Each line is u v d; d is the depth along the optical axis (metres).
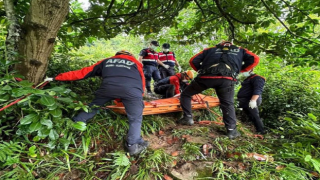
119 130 2.45
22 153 1.83
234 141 2.51
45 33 2.02
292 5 2.56
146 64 4.74
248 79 3.30
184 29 3.94
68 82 3.18
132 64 2.27
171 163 2.01
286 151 2.26
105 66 2.25
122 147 2.27
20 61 1.93
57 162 1.84
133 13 3.09
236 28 3.67
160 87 4.03
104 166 1.93
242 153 2.18
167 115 3.24
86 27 3.32
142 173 1.85
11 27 2.02
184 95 2.91
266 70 4.83
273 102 3.88
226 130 2.75
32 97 1.69
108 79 2.15
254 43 3.10
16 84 1.70
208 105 3.39
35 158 1.79
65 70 3.39
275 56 3.31
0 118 1.81
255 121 3.37
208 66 2.56
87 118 2.19
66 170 1.82
